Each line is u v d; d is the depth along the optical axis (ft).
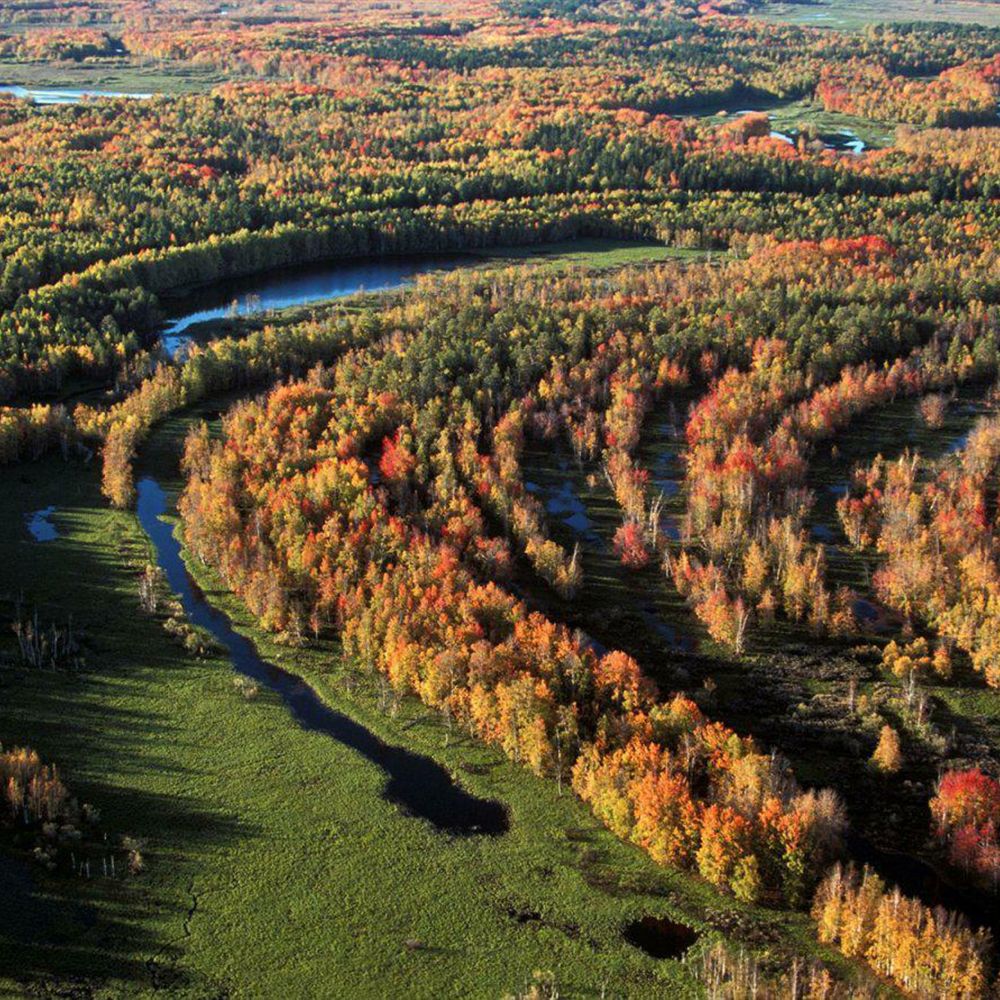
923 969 314.76
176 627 481.87
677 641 489.26
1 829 364.38
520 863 368.27
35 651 453.99
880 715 442.50
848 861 366.63
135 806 383.24
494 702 416.87
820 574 520.42
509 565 520.42
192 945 332.19
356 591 481.46
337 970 327.06
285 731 426.10
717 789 381.40
